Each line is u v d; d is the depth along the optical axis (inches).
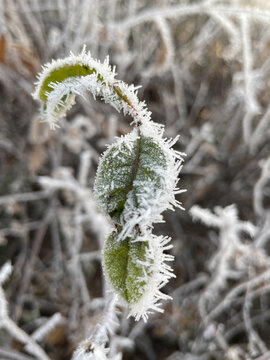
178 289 17.5
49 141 19.0
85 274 19.0
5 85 19.5
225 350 15.6
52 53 19.0
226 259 15.5
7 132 20.7
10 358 14.3
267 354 14.4
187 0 22.6
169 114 21.8
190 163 21.1
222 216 14.9
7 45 16.8
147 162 6.2
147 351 17.1
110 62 20.9
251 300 18.2
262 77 20.8
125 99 6.4
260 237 16.3
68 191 17.6
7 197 18.1
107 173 6.3
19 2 19.7
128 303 6.2
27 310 17.8
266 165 17.3
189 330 17.5
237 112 20.4
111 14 19.7
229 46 21.7
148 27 22.7
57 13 21.9
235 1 20.2
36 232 20.3
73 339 15.5
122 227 6.2
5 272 12.1
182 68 22.4
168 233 20.7
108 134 20.7
